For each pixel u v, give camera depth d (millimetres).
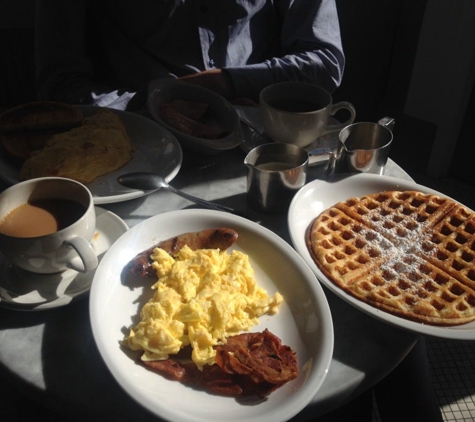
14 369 666
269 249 835
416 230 930
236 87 1462
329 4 1712
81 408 637
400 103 2340
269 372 636
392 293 782
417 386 903
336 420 904
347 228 920
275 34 1822
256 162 994
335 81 1689
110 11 1606
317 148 1146
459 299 772
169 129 1109
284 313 754
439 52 2053
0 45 1622
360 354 710
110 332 692
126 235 819
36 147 1054
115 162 1040
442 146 2262
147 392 604
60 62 1537
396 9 2098
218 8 1587
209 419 579
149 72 1617
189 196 963
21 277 780
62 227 763
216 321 713
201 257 794
